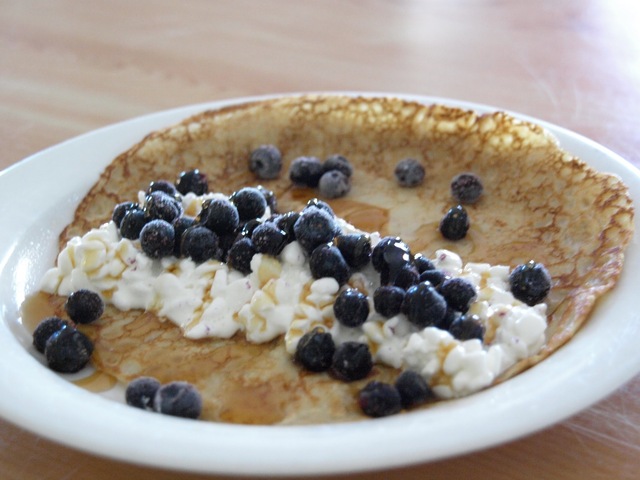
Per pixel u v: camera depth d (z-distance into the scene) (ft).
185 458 0.91
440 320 1.09
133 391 1.06
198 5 2.36
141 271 1.24
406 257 1.15
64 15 2.30
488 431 0.92
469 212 1.40
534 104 1.77
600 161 1.38
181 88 1.88
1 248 1.30
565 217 1.32
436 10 2.30
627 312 1.07
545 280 1.18
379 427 0.93
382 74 1.92
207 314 1.18
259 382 1.10
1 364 1.04
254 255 1.20
